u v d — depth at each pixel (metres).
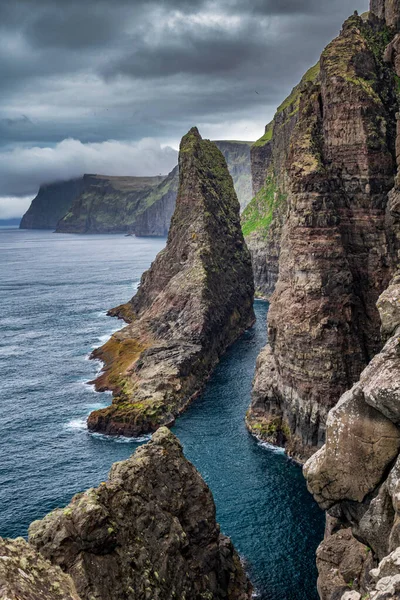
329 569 40.69
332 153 84.94
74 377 131.75
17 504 77.19
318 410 84.00
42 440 98.19
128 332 154.88
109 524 41.31
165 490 49.59
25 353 152.50
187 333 137.25
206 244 167.75
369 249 82.62
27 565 19.45
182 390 115.38
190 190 184.75
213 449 91.25
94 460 90.56
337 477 35.31
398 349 34.84
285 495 76.19
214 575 51.06
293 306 85.69
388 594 23.55
